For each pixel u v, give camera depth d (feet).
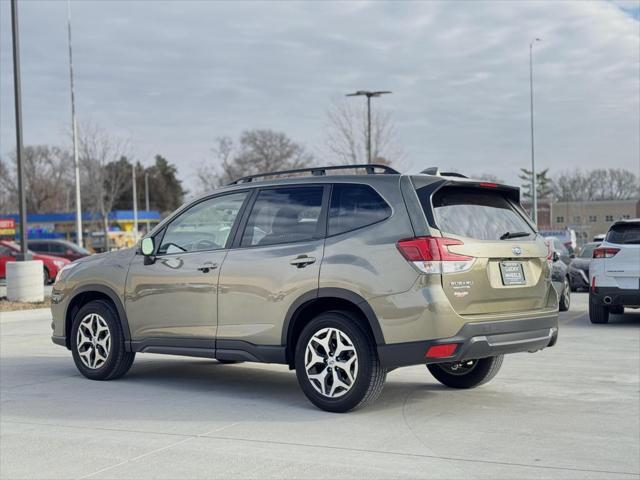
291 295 22.72
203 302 24.63
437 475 16.44
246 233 24.35
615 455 17.90
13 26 64.08
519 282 22.43
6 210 280.10
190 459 17.74
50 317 55.16
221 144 246.88
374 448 18.49
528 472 16.65
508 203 23.99
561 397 24.29
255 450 18.39
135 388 26.08
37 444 19.19
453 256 20.93
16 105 64.44
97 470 17.02
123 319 26.73
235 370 29.81
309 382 22.34
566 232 122.52
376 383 21.58
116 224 227.20
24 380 27.73
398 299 20.94
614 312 51.98
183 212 26.12
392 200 21.85
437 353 20.62
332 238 22.47
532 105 155.12
